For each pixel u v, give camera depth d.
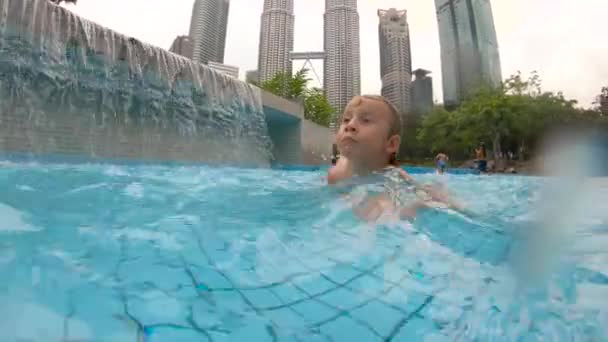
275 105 11.13
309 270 0.79
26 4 4.98
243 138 9.40
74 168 3.34
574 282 0.75
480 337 0.53
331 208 1.40
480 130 20.84
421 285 0.73
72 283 0.62
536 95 21.11
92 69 5.84
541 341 0.52
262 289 0.67
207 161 8.07
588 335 0.54
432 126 25.05
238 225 1.16
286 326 0.54
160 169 4.41
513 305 0.64
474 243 1.03
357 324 0.56
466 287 0.72
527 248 0.99
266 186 2.48
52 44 5.29
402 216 1.29
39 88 5.14
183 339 0.48
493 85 26.09
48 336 0.44
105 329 0.48
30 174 2.30
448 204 1.56
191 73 7.84
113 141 6.12
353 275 0.77
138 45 6.62
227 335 0.50
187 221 1.20
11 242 0.81
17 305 0.51
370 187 1.67
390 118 1.83
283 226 1.16
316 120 19.81
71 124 5.54
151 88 6.84
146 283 0.66
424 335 0.54
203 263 0.79
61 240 0.87
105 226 1.06
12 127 4.87
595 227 1.33
